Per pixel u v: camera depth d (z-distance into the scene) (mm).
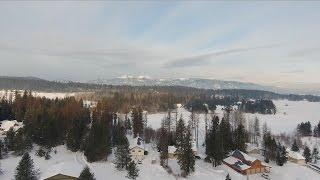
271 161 124562
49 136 115750
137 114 148500
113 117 174750
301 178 110938
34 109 143625
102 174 94688
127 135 150000
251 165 109312
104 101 184750
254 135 172125
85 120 152125
